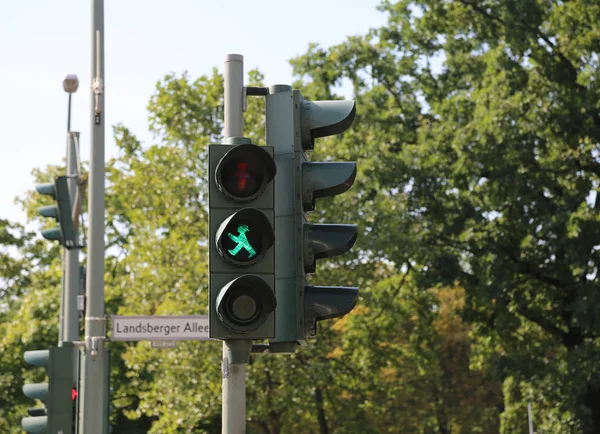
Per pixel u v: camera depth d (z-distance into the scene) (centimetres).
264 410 4078
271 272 827
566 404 4069
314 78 4838
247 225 830
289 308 896
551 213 3866
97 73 1831
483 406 7869
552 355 4422
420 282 4159
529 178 3819
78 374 1812
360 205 4294
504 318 4256
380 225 4075
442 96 4722
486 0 4384
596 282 3859
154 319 1911
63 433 1748
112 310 5250
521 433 6306
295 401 4034
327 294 898
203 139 4309
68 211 2116
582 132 3841
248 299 820
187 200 4238
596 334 3881
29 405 5566
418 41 4769
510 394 6138
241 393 876
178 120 4453
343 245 903
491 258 4019
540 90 3888
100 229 1789
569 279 4047
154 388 4131
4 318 6669
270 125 933
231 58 943
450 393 7825
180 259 4069
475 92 3988
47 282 5800
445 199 4119
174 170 4269
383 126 4616
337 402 4500
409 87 4831
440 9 4409
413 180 4162
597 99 3756
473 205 4106
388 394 4528
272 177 841
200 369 3906
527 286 4241
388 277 4562
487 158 3809
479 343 4669
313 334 901
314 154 4294
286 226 909
